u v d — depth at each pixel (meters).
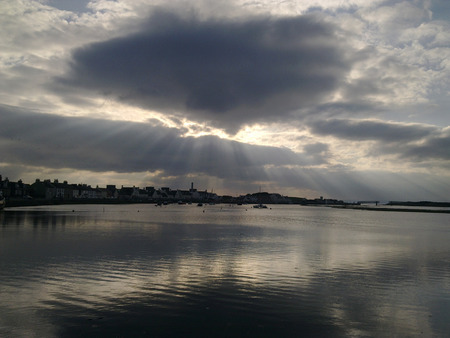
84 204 174.50
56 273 20.02
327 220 81.12
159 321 13.19
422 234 46.62
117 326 12.68
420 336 12.25
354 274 20.89
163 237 38.12
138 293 16.50
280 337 11.97
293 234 43.84
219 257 25.78
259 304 15.19
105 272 20.44
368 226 61.66
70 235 38.28
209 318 13.52
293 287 17.89
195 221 68.19
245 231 47.25
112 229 46.41
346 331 12.56
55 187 193.12
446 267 23.11
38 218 64.81
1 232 40.47
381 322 13.43
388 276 20.45
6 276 19.25
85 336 11.86
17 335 11.90
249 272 21.02
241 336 11.99
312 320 13.50
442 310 14.78
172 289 17.23
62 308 14.41
